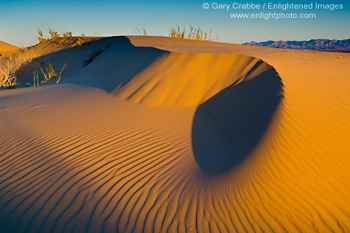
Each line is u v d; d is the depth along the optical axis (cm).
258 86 623
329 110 491
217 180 385
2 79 1573
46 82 1476
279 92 535
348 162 386
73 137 579
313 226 315
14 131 628
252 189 353
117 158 482
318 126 440
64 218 349
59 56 2172
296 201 337
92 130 614
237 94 653
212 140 523
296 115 460
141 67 991
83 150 517
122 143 541
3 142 566
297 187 350
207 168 424
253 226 317
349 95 570
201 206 351
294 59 912
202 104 718
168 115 683
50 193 394
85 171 445
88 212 358
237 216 329
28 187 408
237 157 422
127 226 335
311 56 1071
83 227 336
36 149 528
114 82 1008
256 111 527
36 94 1002
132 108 752
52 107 823
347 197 347
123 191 393
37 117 730
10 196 389
